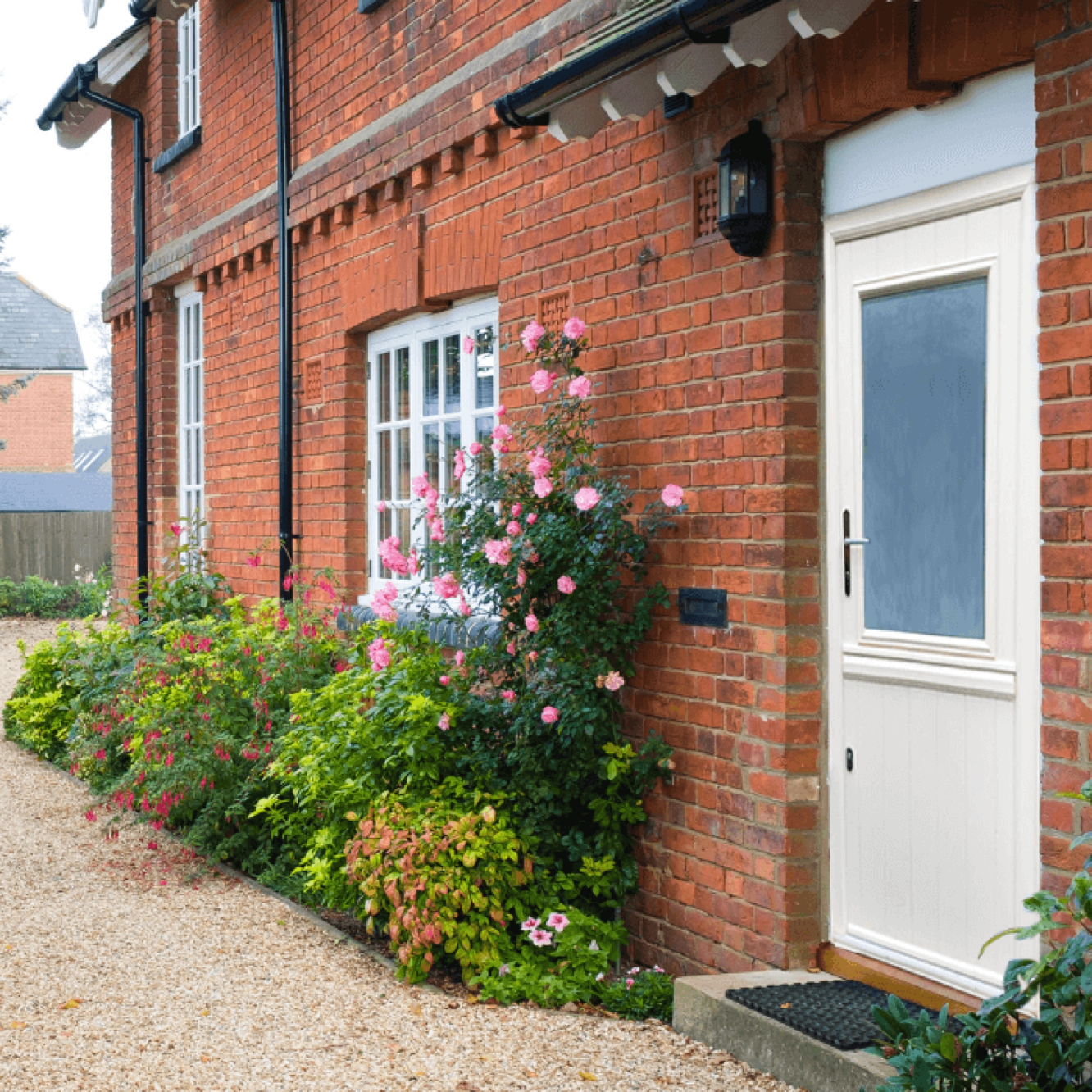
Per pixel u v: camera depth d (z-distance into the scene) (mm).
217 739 6816
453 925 4863
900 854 4328
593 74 4523
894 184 4324
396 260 7359
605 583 5254
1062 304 3523
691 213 5066
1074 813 3498
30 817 7926
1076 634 3490
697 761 5070
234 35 9758
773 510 4656
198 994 4715
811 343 4648
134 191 12094
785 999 4188
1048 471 3566
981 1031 3145
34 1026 4379
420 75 7164
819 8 3721
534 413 6129
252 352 9555
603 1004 4816
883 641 4383
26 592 24188
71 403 41344
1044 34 3572
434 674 5848
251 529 9633
